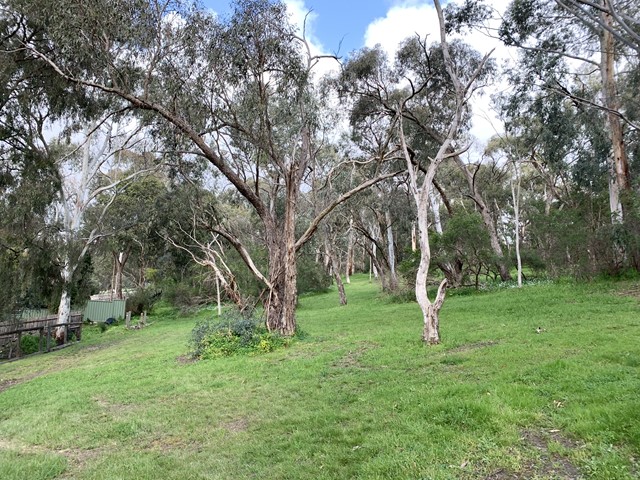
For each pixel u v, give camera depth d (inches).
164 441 235.9
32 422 294.5
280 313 535.2
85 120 717.9
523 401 198.5
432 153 830.5
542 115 726.5
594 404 185.0
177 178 772.0
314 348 448.1
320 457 180.9
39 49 569.0
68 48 436.1
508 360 283.0
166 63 477.4
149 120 601.3
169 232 984.3
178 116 496.7
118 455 220.7
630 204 650.2
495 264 912.3
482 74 706.2
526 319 455.5
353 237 1804.9
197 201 779.4
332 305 1160.2
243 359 434.9
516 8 605.6
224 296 1320.1
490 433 174.4
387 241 1396.4
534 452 155.6
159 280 1509.6
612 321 382.6
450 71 482.3
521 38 634.2
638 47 404.2
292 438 207.2
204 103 502.3
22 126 655.1
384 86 743.7
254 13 474.9
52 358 674.2
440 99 814.5
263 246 1189.7
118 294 1636.3
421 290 403.5
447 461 157.0
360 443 189.5
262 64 501.4
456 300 762.8
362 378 301.0
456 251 902.4
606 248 668.1
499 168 1405.0
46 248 703.1
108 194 1279.5
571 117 747.4
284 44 496.7
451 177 1341.0
